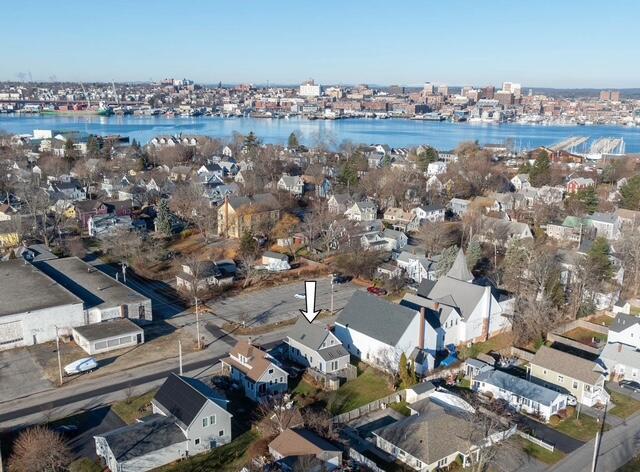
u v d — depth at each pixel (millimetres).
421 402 51812
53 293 69438
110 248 98062
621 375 59969
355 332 63094
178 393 47531
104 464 42594
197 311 72688
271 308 76562
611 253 92812
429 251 97625
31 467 40812
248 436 46969
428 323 61656
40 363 59844
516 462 44625
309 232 103500
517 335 68500
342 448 44812
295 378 57312
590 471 43562
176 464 42875
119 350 63094
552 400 51344
